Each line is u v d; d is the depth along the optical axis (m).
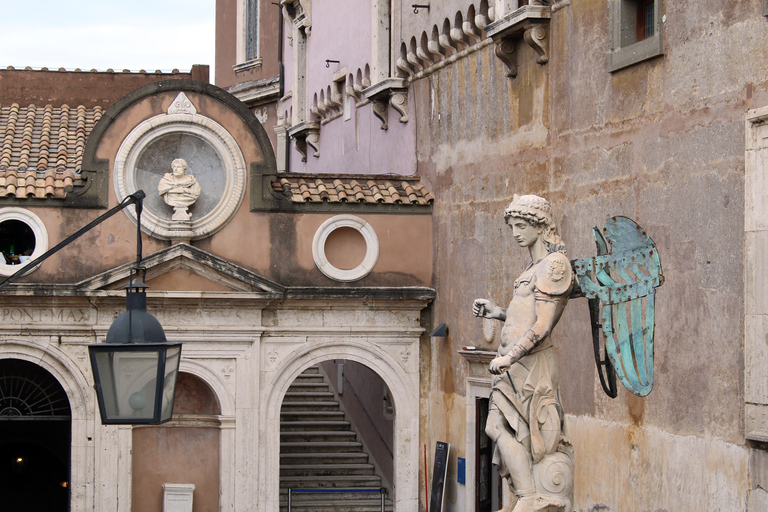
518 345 11.27
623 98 16.36
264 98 39.94
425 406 23.83
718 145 14.09
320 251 23.34
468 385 21.61
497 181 20.55
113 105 22.55
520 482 11.41
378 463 26.47
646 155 15.71
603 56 16.89
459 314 22.25
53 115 25.77
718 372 13.91
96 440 22.36
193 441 23.28
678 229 14.89
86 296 21.88
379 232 23.67
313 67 34.59
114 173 22.50
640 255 12.25
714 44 14.24
